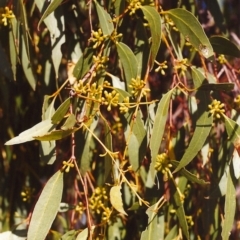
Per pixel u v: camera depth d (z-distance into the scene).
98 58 1.22
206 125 1.21
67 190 1.47
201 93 1.23
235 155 1.22
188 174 1.22
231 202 1.21
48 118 1.20
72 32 1.35
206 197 1.30
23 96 1.51
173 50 1.33
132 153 1.21
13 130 1.51
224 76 1.45
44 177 1.53
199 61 1.45
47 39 1.38
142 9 1.22
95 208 1.27
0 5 1.25
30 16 1.32
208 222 1.34
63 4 1.33
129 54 1.24
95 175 1.44
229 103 1.34
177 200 1.26
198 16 1.45
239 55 1.26
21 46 1.31
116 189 1.15
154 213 1.24
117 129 1.35
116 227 1.39
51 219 1.17
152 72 1.48
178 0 1.40
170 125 1.24
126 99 1.19
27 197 1.43
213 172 1.35
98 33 1.23
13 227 1.32
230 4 1.63
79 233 1.21
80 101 1.20
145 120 1.31
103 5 1.29
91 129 1.25
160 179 1.32
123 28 1.32
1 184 1.51
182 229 1.28
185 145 1.32
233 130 1.21
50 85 1.38
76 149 1.26
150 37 1.26
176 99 1.43
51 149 1.23
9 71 1.28
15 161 1.52
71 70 1.32
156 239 1.24
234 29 1.63
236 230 1.51
